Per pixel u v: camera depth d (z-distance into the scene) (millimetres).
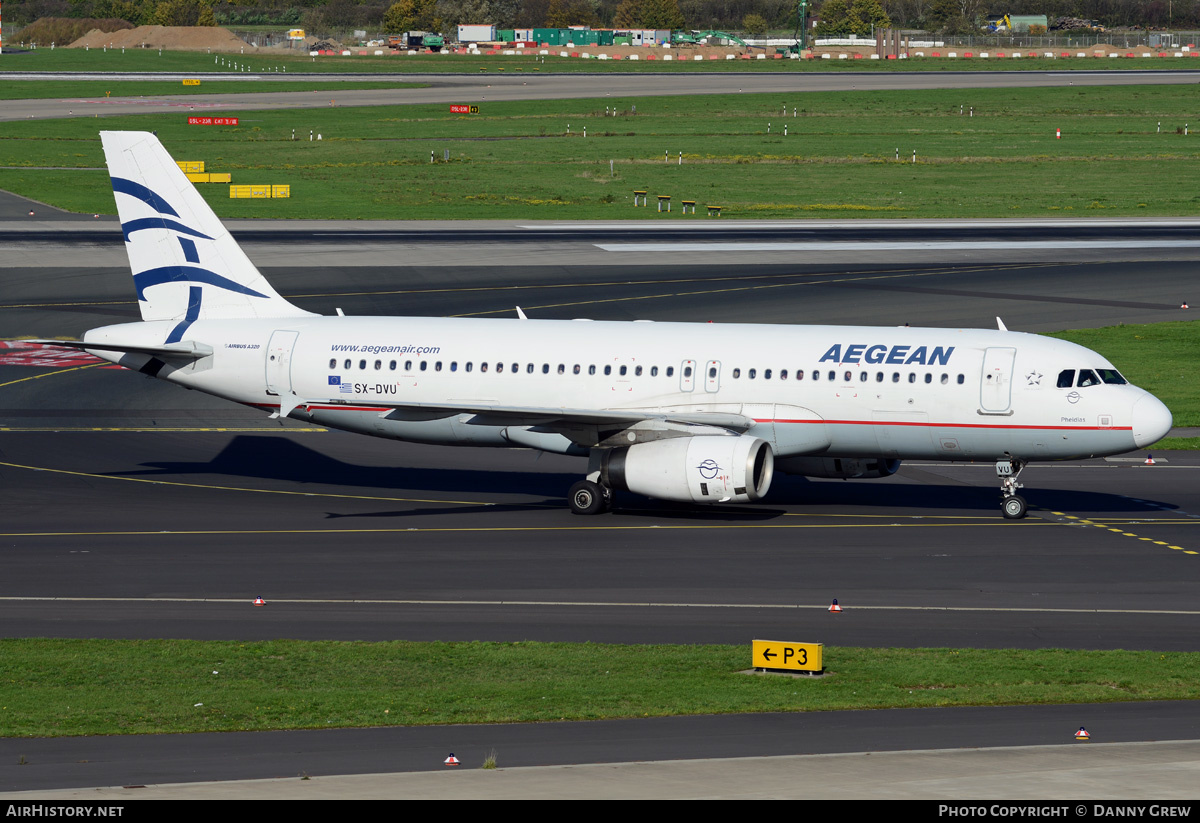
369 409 174250
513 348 176375
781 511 174125
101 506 175750
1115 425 160125
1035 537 158875
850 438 168625
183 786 77000
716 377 170500
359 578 140625
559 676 105188
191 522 167375
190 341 183250
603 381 172875
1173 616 125750
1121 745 85375
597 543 156250
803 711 95688
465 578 140500
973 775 78000
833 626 122500
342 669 107562
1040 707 96750
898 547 154000
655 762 81812
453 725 92312
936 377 165125
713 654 112000
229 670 107312
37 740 88938
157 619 125062
